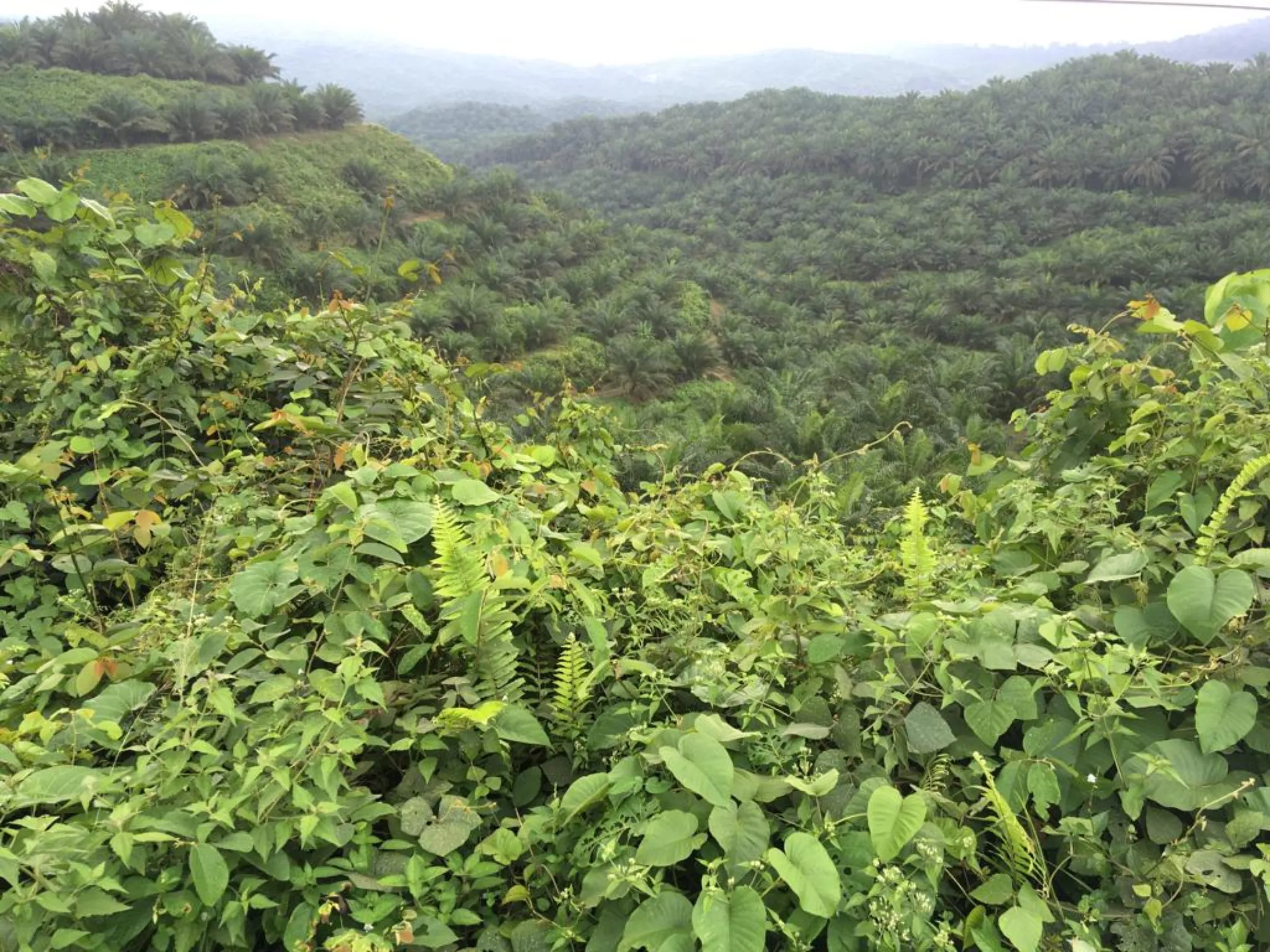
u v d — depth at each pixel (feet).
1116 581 6.32
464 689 5.27
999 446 57.52
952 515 9.46
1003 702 5.06
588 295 131.75
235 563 6.92
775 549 7.18
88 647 5.75
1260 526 6.17
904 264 188.03
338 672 4.80
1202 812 4.69
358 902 4.28
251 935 4.27
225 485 8.34
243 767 4.36
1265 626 5.25
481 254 136.77
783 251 210.18
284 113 149.89
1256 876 4.29
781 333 119.65
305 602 5.74
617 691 5.61
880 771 4.99
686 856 4.19
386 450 9.06
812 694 5.54
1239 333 6.90
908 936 4.08
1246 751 4.99
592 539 7.52
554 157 455.22
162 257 9.82
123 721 5.14
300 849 4.52
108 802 4.09
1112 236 187.32
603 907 4.39
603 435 10.13
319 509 5.95
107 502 8.36
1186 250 161.79
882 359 92.12
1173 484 6.62
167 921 4.05
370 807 4.65
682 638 6.21
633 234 190.60
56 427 8.85
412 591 5.66
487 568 5.54
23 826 3.84
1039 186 252.01
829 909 3.96
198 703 5.08
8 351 9.10
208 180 114.21
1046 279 145.07
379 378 10.23
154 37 171.12
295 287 88.28
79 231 9.12
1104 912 4.50
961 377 79.56
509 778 5.43
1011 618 5.50
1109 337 7.87
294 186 134.21
